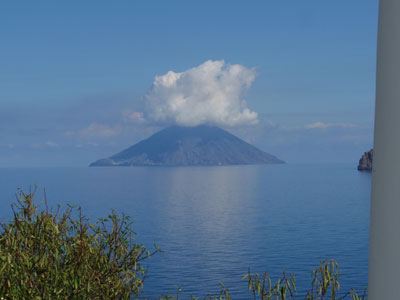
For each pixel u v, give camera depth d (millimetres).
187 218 83250
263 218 78875
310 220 73688
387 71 1102
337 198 106438
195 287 33188
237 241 57969
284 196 115562
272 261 43188
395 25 1079
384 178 1106
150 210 92688
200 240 60219
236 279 36250
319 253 45219
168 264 43781
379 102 1132
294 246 50625
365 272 31312
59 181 184375
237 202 106938
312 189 134625
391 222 1087
